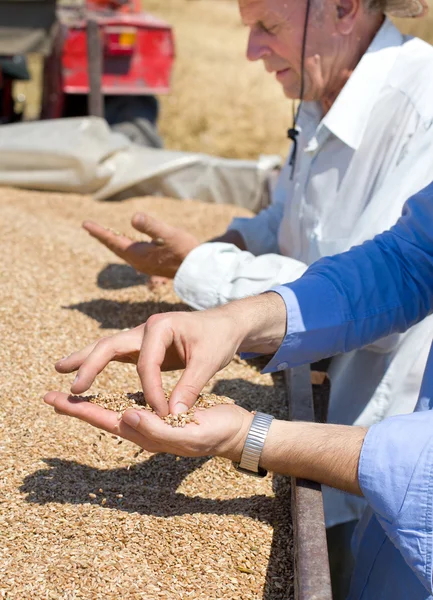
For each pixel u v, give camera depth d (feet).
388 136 6.61
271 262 6.80
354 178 6.86
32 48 13.34
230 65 28.99
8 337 7.02
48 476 5.23
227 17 40.34
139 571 4.43
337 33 6.64
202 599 4.29
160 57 15.10
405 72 6.61
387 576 5.11
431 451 4.33
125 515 4.92
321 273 5.51
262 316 5.14
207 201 12.98
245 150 22.00
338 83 6.98
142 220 7.19
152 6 40.73
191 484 5.40
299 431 4.75
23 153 12.11
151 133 15.83
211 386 6.79
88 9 16.47
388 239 5.65
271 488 5.45
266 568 4.64
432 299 5.61
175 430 4.38
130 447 5.72
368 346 6.60
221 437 4.58
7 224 9.68
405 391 6.89
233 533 4.91
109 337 4.74
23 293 7.91
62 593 4.19
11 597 4.13
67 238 9.68
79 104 16.25
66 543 4.59
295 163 7.80
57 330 7.32
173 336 4.64
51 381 6.45
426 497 4.28
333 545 7.62
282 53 6.88
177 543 4.73
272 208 8.69
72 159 12.03
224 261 6.94
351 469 4.53
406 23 30.60
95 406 4.58
